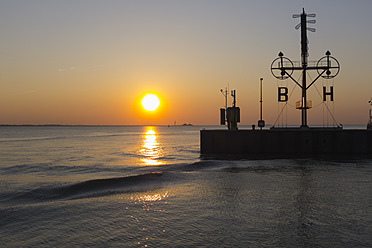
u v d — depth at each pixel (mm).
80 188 21125
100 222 13250
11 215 14562
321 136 42156
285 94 45750
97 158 47000
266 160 36125
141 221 13250
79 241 11062
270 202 16156
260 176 24812
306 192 18609
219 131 44469
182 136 153500
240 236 11219
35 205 16438
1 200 18594
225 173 26484
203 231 11820
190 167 31125
